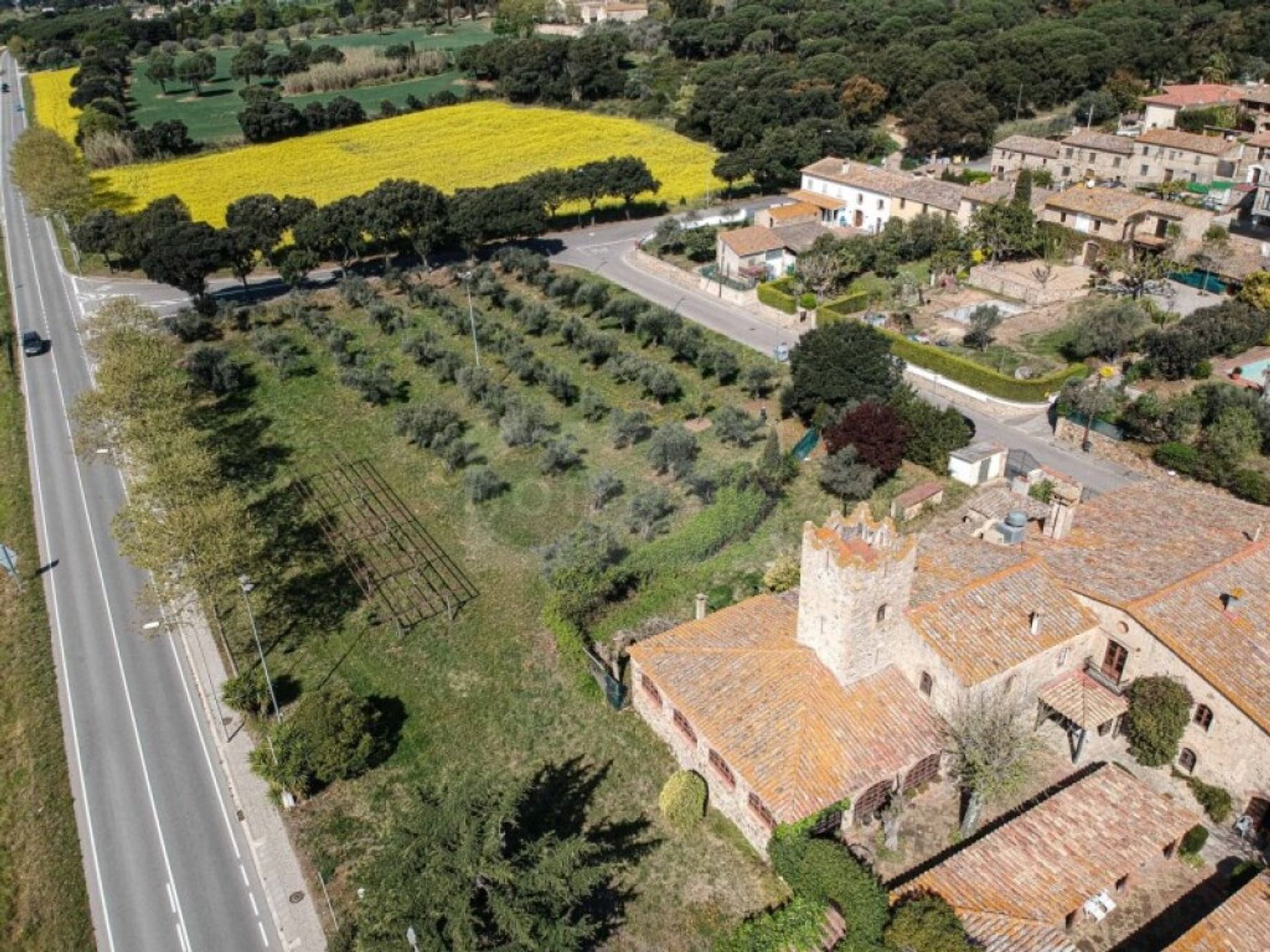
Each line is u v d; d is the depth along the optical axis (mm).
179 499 56750
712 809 42625
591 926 34281
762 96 152125
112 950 38875
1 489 74875
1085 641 43375
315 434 79375
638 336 92250
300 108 171500
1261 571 43750
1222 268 93812
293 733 45188
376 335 96188
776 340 92375
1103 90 160625
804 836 37281
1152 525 47688
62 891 41594
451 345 92250
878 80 164750
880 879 37812
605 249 120375
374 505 69125
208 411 83500
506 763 46000
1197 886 37500
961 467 66250
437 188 133000
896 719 40844
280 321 99562
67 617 59625
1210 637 40375
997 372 79875
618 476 70125
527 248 120688
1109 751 42969
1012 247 103750
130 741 49531
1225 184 117625
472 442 76500
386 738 48000
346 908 39594
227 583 53656
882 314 95438
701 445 73500
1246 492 61562
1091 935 35906
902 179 122500
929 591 43125
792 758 38781
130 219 111562
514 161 146250
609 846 37875
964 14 192875
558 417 79438
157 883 41625
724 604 54375
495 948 32281
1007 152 135375
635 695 47781
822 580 39875
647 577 56344
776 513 64000
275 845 42812
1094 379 74312
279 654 54719
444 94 179875
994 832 37656
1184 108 140875
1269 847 38438
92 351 84688
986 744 37969
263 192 132375
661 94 174375
